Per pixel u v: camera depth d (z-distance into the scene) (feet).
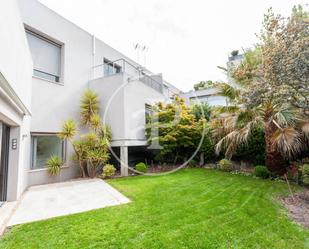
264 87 20.03
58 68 31.37
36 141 27.04
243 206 15.88
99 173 31.65
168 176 29.35
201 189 21.25
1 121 16.60
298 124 22.82
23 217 13.94
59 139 30.01
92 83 36.22
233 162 36.17
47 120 28.25
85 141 30.19
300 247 10.17
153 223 12.69
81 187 23.45
